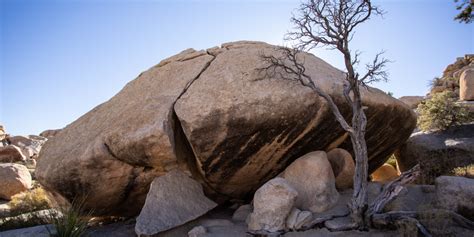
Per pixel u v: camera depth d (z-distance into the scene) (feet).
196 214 24.41
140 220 22.57
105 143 25.41
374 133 30.76
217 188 28.12
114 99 32.96
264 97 24.36
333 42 22.24
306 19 23.13
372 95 27.89
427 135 44.24
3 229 30.40
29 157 92.99
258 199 22.48
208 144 24.06
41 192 46.09
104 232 27.02
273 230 21.07
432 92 86.33
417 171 21.59
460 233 18.40
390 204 23.25
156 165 25.44
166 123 24.02
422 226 18.25
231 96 24.62
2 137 102.42
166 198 24.18
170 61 33.17
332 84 26.05
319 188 24.14
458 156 38.11
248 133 24.25
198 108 24.25
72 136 30.30
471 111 48.06
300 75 25.73
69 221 23.54
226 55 30.14
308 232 20.89
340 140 28.60
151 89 29.99
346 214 22.13
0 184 53.31
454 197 20.84
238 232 22.67
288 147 26.25
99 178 25.84
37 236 24.12
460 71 87.66
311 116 25.05
